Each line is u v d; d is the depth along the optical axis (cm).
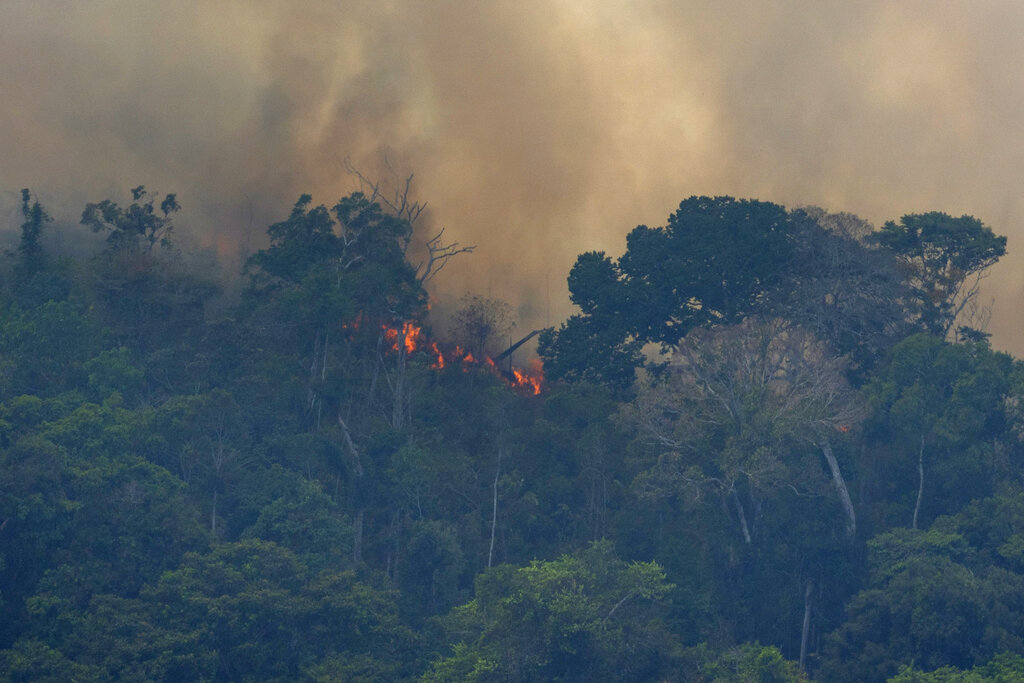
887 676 13250
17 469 13475
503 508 16725
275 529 15100
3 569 12888
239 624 12862
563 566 13475
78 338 16838
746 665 12531
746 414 15712
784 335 17475
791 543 15400
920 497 16050
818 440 15825
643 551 16025
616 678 12850
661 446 16225
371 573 15312
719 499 16225
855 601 14075
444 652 13888
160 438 15450
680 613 14812
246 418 16938
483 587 13500
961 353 16662
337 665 12900
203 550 14225
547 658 12719
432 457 17262
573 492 16938
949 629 13088
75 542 13425
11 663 11706
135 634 12438
